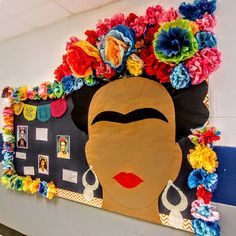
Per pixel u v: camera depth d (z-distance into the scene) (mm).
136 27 1473
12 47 2492
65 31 2045
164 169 1468
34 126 2182
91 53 1619
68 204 1974
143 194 1547
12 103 2354
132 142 1589
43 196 2162
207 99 1330
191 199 1376
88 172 1808
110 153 1687
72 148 1905
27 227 2312
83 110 1830
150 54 1453
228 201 1278
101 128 1728
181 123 1411
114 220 1711
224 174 1294
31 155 2209
